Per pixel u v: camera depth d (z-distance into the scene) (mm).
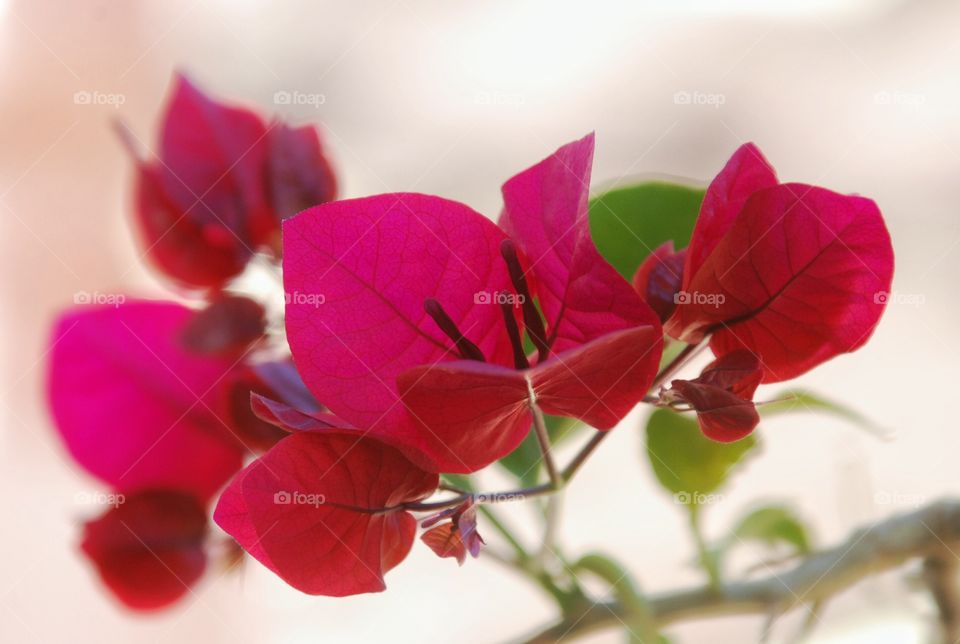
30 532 528
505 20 633
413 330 385
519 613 521
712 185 388
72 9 668
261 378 428
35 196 643
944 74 620
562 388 379
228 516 381
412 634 511
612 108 624
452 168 611
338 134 601
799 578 439
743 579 446
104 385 434
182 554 436
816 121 622
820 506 511
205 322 432
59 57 661
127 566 434
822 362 396
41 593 506
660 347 378
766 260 387
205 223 440
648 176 442
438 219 384
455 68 624
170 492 435
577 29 633
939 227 590
